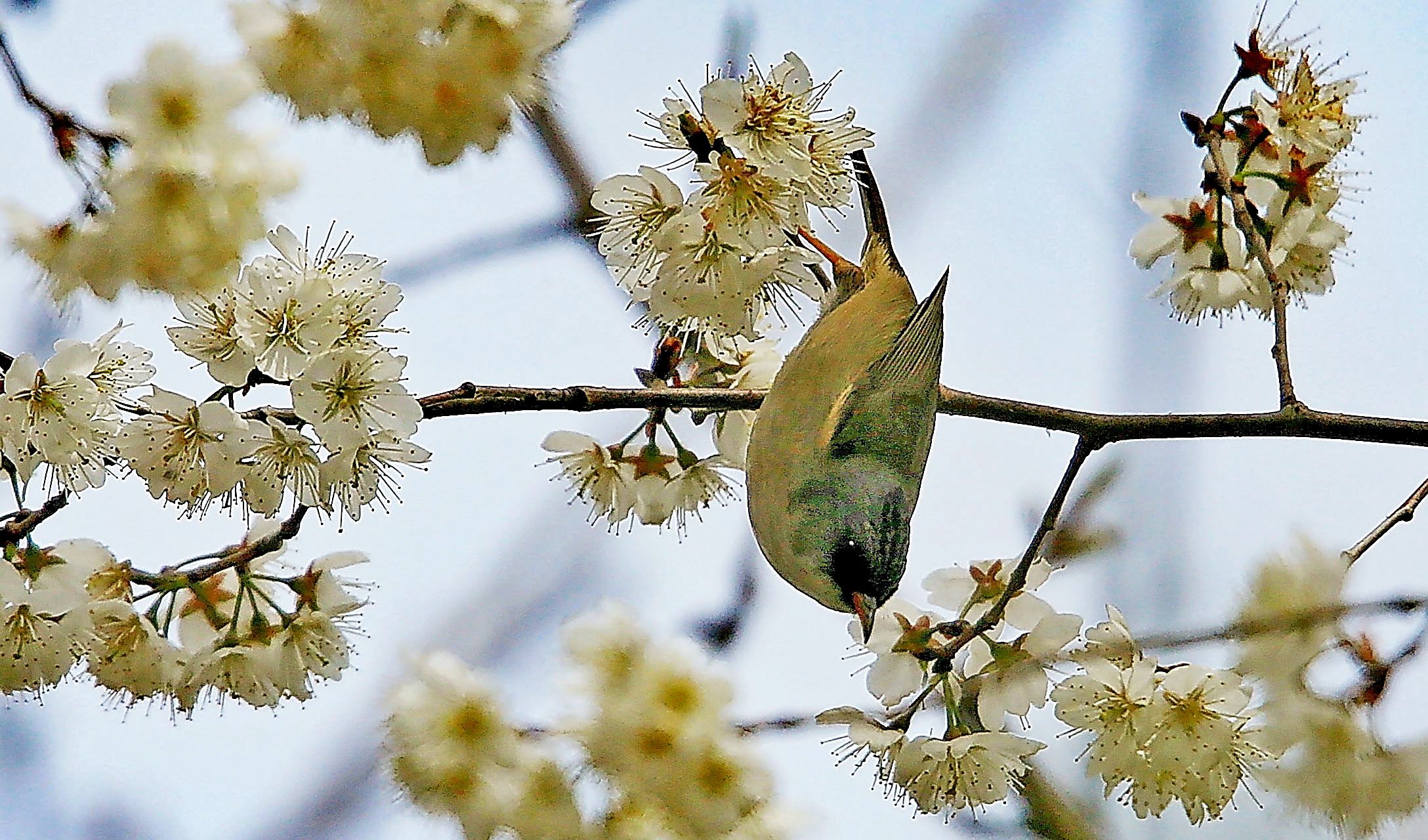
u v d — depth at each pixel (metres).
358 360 4.19
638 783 4.23
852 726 4.21
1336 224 4.26
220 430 4.19
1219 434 4.23
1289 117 4.26
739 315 4.21
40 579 4.20
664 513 4.27
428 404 4.21
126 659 4.20
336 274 4.20
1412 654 4.21
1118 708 4.21
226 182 4.21
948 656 4.21
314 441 4.20
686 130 4.21
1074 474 4.23
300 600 4.22
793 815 4.24
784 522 4.25
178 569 4.21
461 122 4.21
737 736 4.24
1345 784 4.20
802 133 4.21
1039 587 4.23
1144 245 4.27
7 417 4.20
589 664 4.25
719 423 4.27
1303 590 4.21
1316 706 4.21
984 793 4.21
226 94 4.22
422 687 4.24
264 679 4.21
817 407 4.25
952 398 4.25
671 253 4.21
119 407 4.20
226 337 4.20
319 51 4.21
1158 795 4.20
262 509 4.20
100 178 4.21
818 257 4.24
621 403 4.23
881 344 4.26
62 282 4.21
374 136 4.21
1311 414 4.23
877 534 4.24
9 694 4.20
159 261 4.21
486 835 4.23
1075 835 4.24
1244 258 4.27
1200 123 4.26
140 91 4.21
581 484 4.27
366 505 4.20
